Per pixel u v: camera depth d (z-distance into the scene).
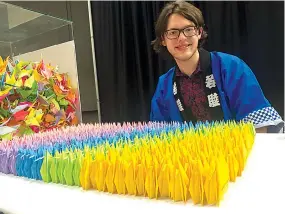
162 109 1.18
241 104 0.97
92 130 0.87
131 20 1.94
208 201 0.41
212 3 1.64
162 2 1.78
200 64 1.02
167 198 0.45
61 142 0.72
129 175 0.47
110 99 2.04
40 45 1.24
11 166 0.65
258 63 1.56
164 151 0.55
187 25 0.96
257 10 1.54
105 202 0.45
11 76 0.93
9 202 0.48
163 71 1.78
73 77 1.20
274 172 0.53
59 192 0.51
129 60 1.96
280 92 1.52
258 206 0.39
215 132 0.69
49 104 1.04
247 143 0.64
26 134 0.90
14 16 1.02
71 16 2.09
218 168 0.42
